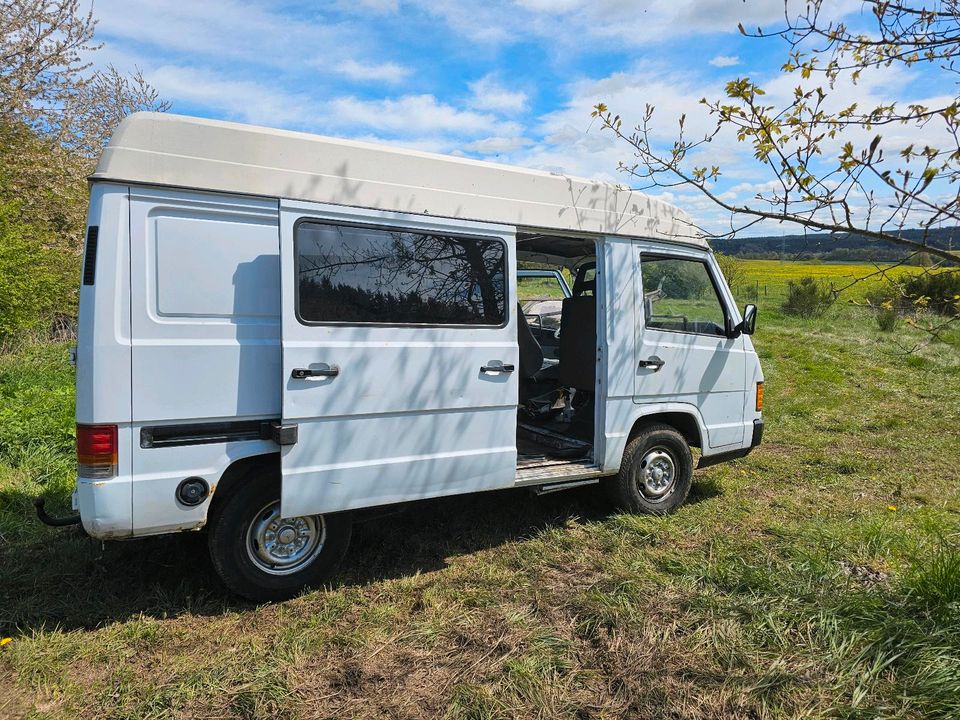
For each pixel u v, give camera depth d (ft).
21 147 43.24
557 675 10.55
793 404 33.32
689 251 18.26
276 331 12.44
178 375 11.50
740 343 19.34
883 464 23.45
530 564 14.71
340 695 10.15
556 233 15.83
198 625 12.17
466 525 16.84
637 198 17.13
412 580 13.97
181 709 9.78
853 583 13.20
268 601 12.94
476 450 14.51
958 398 35.37
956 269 8.70
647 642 11.33
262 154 12.19
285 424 12.07
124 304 11.08
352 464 12.87
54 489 18.33
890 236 8.23
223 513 12.26
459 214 14.24
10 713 9.70
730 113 8.41
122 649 11.26
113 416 10.97
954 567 11.94
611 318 16.49
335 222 12.68
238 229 12.05
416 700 10.03
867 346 51.96
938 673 9.93
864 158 7.65
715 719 9.51
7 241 35.99
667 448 18.07
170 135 11.48
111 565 14.11
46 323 40.27
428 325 13.75
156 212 11.37
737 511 18.26
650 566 14.39
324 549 13.47
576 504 18.42
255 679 10.40
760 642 11.25
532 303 24.53
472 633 11.80
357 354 12.78
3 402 25.18
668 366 17.60
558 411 20.84
